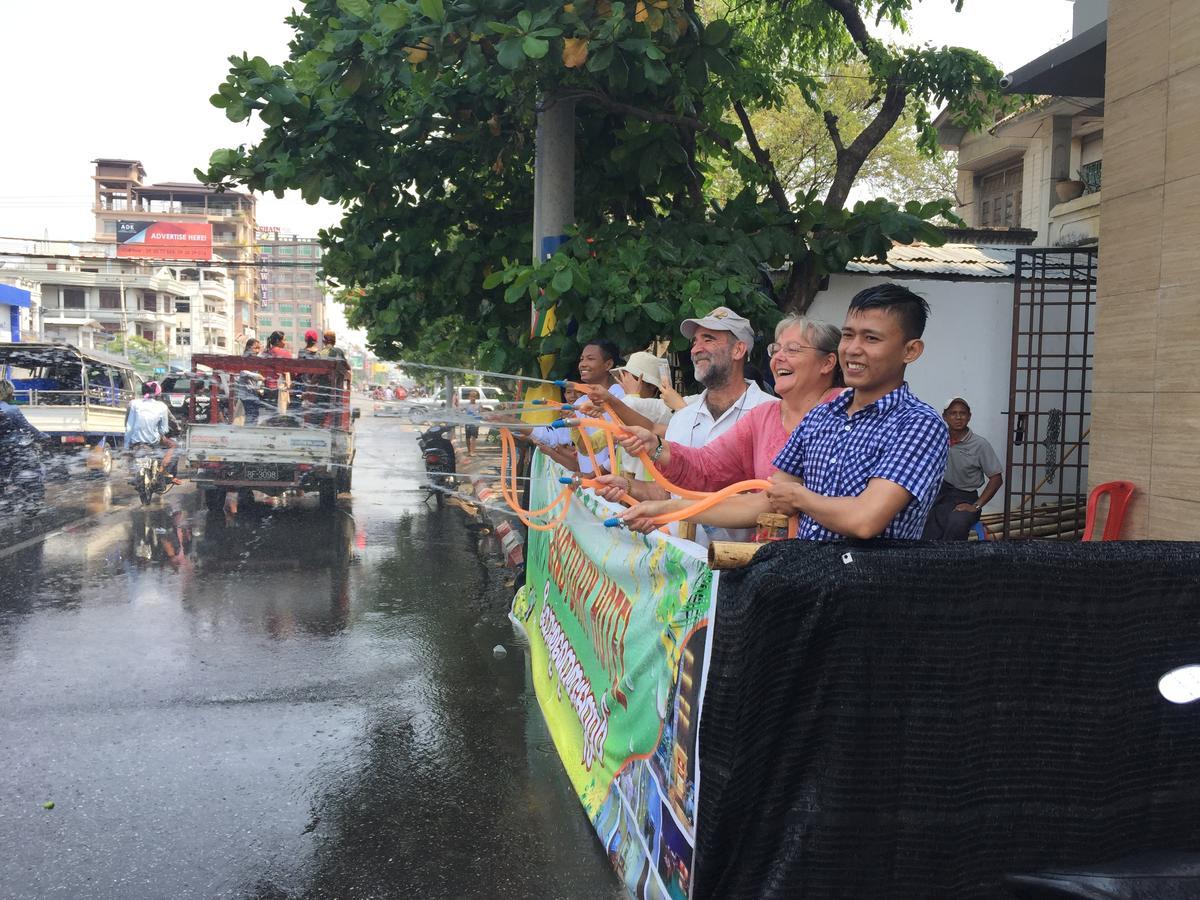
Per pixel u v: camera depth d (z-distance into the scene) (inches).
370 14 245.0
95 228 4421.8
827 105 895.1
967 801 88.0
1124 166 210.1
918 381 374.9
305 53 300.4
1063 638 88.1
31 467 486.6
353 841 144.6
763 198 350.9
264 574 346.0
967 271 375.2
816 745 87.2
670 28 241.6
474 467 501.0
